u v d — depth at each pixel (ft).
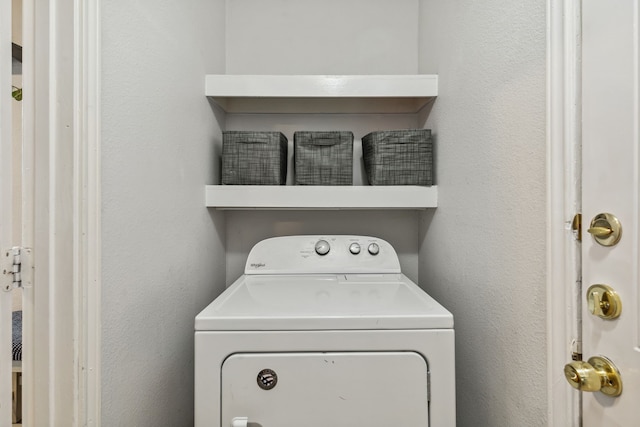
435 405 3.05
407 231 6.19
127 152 3.10
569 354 2.55
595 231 2.24
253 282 4.66
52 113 2.54
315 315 3.12
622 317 2.18
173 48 3.99
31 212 2.56
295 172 5.27
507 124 3.31
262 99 5.65
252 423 3.01
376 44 6.21
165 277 3.80
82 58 2.57
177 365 4.08
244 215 6.18
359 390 3.05
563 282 2.60
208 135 5.16
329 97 5.37
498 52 3.47
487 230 3.69
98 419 2.69
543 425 2.77
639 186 2.07
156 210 3.61
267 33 6.17
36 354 2.55
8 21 2.30
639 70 2.06
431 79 5.15
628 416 2.13
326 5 6.22
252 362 3.03
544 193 2.77
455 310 4.48
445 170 4.84
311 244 5.31
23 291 2.55
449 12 4.71
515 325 3.17
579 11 2.50
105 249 2.82
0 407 2.31
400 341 3.07
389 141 5.17
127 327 3.10
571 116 2.54
